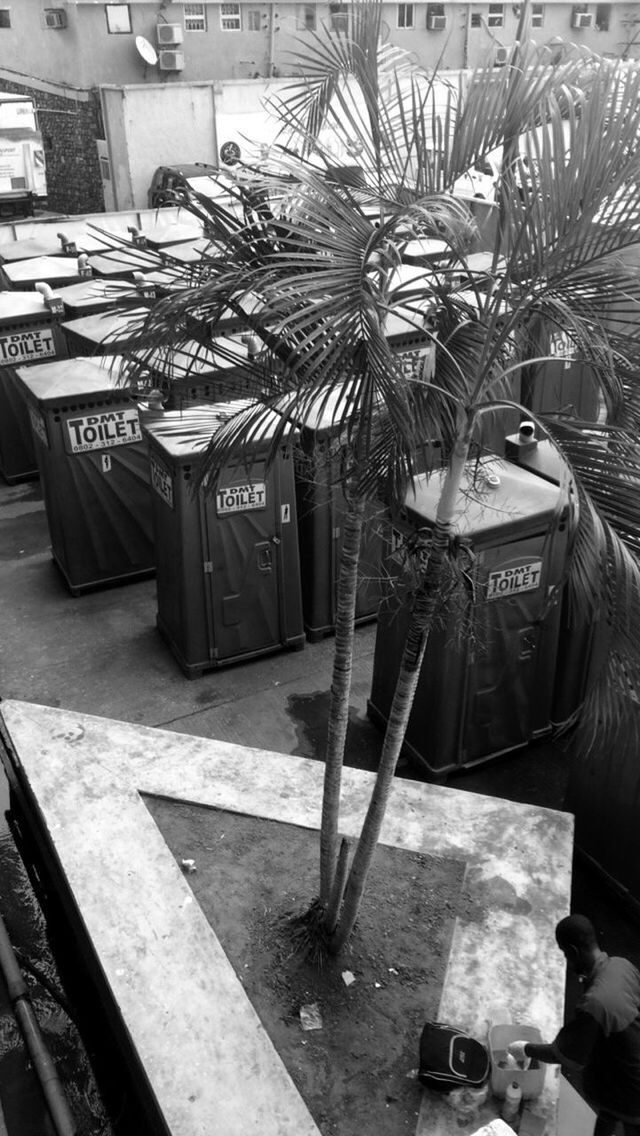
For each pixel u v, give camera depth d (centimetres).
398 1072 367
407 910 429
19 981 455
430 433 308
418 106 282
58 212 2433
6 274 1077
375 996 395
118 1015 399
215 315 304
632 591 272
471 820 476
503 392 321
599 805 471
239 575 626
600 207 255
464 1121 350
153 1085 358
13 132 1806
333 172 288
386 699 575
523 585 502
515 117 269
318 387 262
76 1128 411
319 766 514
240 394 342
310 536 648
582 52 268
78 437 692
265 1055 369
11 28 2255
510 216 270
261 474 592
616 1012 312
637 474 276
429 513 469
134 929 418
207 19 2172
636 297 271
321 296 258
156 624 712
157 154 2044
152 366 345
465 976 401
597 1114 339
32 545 844
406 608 513
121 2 2103
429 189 285
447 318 319
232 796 491
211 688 643
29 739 528
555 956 410
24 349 909
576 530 275
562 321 280
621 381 282
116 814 477
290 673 657
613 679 292
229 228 300
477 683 523
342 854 386
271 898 435
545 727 571
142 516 745
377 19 289
